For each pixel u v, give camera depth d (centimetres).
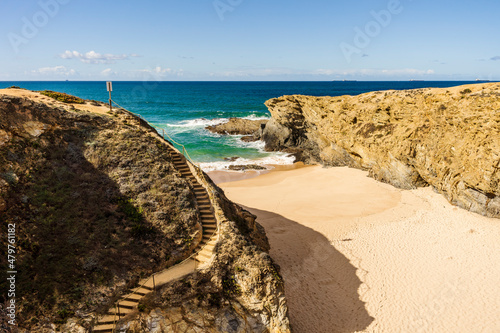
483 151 2584
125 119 2045
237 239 1530
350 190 3438
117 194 1606
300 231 2475
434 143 3069
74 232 1412
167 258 1467
